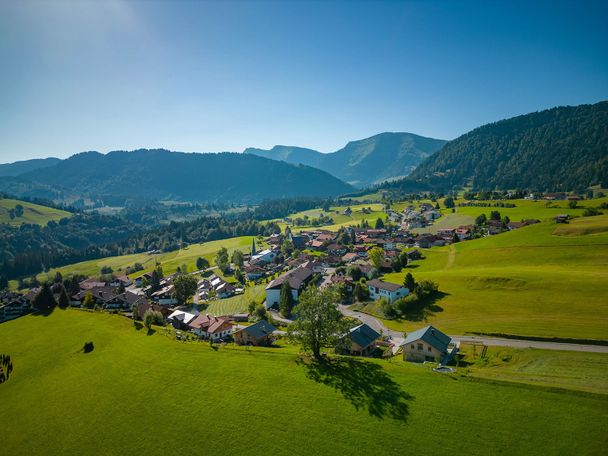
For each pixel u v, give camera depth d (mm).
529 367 66750
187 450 51438
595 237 151625
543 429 45344
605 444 41812
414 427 48906
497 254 158500
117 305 151875
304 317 71188
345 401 56281
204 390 64938
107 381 74250
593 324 82812
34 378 83125
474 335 88312
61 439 59188
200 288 190625
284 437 50812
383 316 114875
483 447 44125
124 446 54594
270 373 67312
